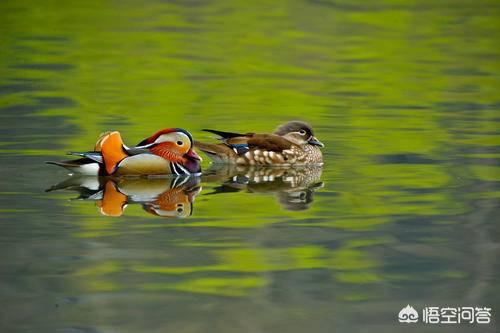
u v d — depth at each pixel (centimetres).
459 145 1880
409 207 1409
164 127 2031
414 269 1128
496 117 2189
